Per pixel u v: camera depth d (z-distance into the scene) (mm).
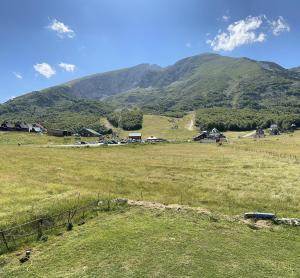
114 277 21109
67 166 71000
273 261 23422
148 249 24812
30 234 27688
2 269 22719
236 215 33938
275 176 58938
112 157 92375
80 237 27391
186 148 128375
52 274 21812
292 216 35938
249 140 173125
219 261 23125
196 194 46719
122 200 36031
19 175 57750
